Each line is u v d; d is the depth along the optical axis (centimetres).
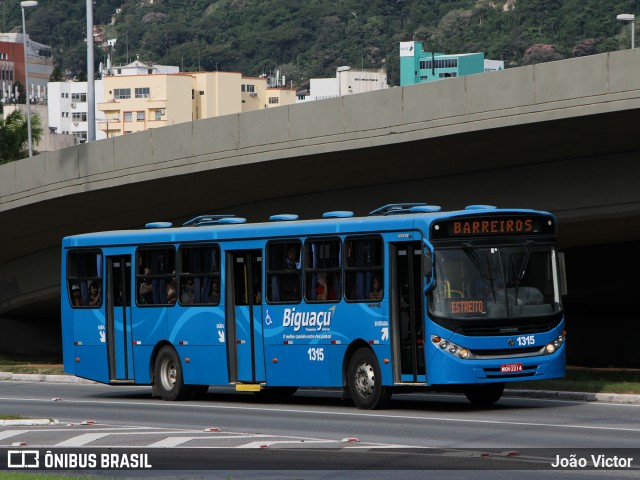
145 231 3039
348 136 3744
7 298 5556
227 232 2831
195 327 2891
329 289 2597
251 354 2770
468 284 2400
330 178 4128
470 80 3469
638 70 3138
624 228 4003
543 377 2420
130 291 3064
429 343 2388
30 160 4612
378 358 2483
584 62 3241
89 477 1587
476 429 2064
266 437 1952
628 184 3569
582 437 1919
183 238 2931
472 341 2377
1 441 1980
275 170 4069
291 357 2673
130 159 4300
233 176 4178
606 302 4997
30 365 4603
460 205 3966
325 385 2603
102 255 3130
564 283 2475
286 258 2694
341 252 2577
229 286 2825
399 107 3622
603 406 2483
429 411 2444
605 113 3216
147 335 3009
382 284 2483
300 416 2394
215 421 2333
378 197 4159
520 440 1892
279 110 3906
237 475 1591
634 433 1969
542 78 3319
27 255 5378
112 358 3105
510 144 3581
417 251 2441
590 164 3644
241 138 4003
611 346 5250
